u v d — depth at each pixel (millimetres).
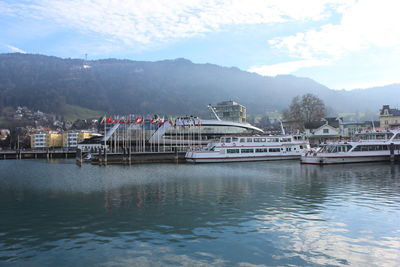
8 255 20859
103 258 20234
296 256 20188
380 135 79562
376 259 19734
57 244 22672
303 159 76375
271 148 90062
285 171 62906
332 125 149125
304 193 39344
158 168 73750
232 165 78562
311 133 145875
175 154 89625
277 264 19156
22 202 36719
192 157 86438
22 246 22391
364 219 27578
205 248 21531
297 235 23766
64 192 42750
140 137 108625
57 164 94875
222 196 38250
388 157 76438
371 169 63375
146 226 26484
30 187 47625
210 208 32281
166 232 24875
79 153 89625
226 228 25625
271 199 36188
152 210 31781
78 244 22609
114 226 26625
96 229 25906
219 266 18969
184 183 48875
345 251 20891
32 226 26984
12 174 66500
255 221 27438
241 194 39344
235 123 118188
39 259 20234
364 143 75250
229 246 21828
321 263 19250
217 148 86125
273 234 24047
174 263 19422
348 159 74188
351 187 43000
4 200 38000
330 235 23734
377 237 23266
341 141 76188
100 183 50406
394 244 21953
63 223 27750
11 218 29609
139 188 44781
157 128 110750
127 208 32781
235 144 87250
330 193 39094
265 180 50812
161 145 111500
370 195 37469
